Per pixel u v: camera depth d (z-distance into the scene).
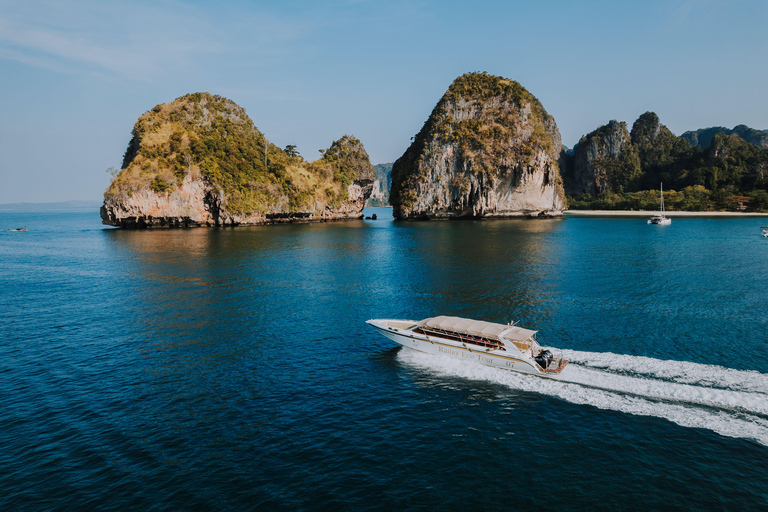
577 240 101.06
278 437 20.77
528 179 183.62
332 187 196.00
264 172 171.62
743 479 17.34
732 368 27.02
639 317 38.16
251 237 115.06
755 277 55.47
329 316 40.53
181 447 19.98
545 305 42.56
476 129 182.25
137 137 154.75
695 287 49.81
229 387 26.08
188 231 133.88
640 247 87.31
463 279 55.91
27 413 23.08
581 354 29.45
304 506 16.20
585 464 18.44
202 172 147.75
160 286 53.75
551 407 23.06
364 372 28.08
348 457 19.19
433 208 184.88
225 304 45.00
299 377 27.41
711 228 135.88
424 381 26.55
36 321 39.38
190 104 175.00
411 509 15.99
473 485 17.28
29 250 91.88
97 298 47.88
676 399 23.44
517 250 83.50
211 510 16.05
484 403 23.73
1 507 16.23
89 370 28.58
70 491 17.12
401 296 47.62
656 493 16.67
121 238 114.75
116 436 20.94
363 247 91.88
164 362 29.89
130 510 16.08
